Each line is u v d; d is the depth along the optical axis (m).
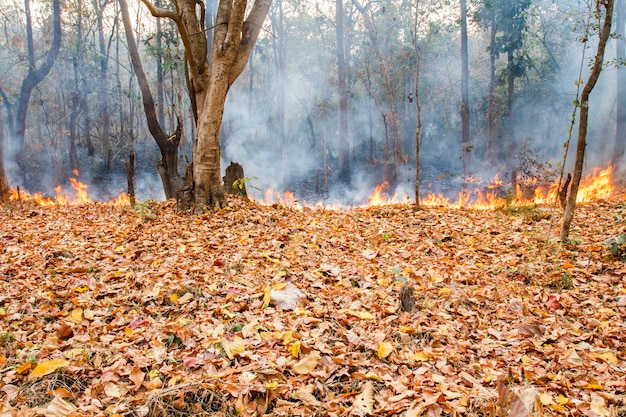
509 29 25.17
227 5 8.54
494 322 4.26
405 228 8.10
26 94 17.08
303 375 3.16
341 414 2.80
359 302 4.41
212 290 4.57
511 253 6.43
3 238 6.88
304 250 6.21
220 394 2.90
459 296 4.66
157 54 25.98
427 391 2.97
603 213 9.76
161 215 8.61
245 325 3.78
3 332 3.73
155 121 11.28
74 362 3.23
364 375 3.18
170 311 4.21
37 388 2.98
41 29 28.27
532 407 2.69
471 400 2.89
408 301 4.28
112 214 9.21
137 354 3.37
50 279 4.90
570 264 5.71
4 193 14.03
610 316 4.36
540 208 10.48
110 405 2.79
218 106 8.55
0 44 28.36
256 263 5.51
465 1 24.95
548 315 4.41
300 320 3.96
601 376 3.31
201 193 8.66
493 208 11.27
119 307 4.25
